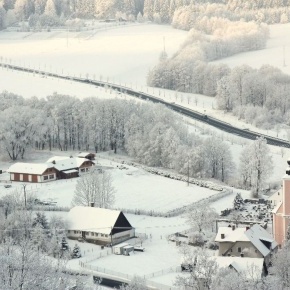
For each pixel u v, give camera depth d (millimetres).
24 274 165750
